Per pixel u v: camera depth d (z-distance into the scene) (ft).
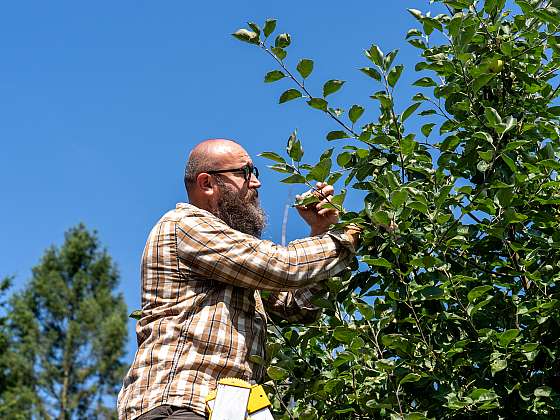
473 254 9.64
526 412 8.66
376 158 9.48
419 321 9.00
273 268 8.16
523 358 8.61
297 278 8.23
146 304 8.35
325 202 8.89
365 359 8.99
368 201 9.16
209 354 7.99
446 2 9.65
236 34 9.15
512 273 9.00
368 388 9.39
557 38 9.42
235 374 8.05
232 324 8.20
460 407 8.24
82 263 101.19
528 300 9.11
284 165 8.86
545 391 8.41
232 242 8.24
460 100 9.75
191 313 8.16
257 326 8.57
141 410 7.77
